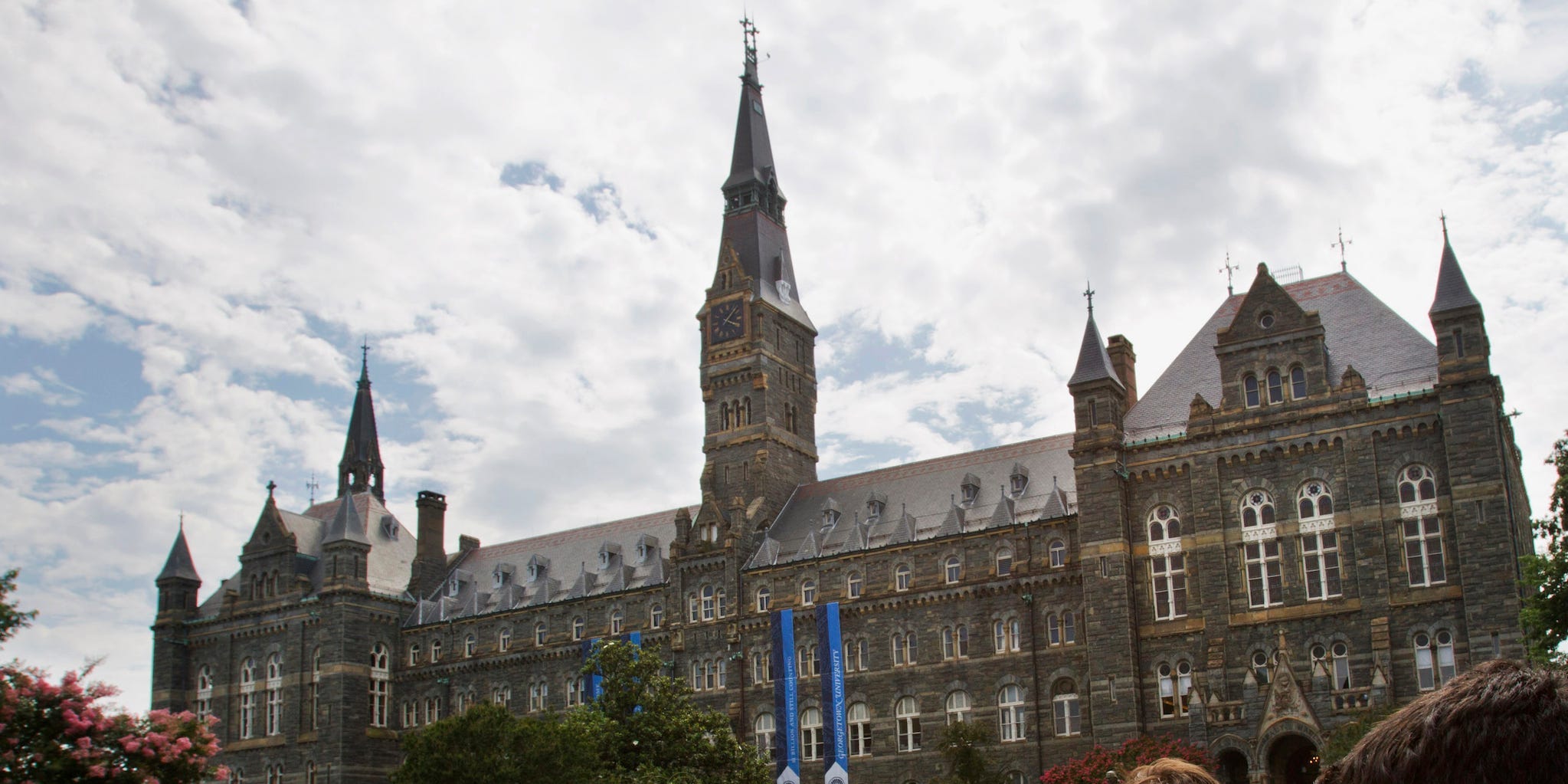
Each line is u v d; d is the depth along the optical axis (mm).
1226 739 84188
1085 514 95188
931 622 109375
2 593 52344
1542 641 65562
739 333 131375
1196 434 93000
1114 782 31406
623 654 93125
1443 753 6492
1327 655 86500
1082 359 98000
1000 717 104688
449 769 82000
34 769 49000
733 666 117812
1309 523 89000
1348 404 88750
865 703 110812
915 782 107062
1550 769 6281
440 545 147000
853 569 114625
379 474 163500
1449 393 85062
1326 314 96500
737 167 139625
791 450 131250
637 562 131625
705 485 126688
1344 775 6945
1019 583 105625
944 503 116125
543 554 142250
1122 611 92312
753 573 119688
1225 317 101562
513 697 132250
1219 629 89750
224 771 140250
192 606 148500
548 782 81188
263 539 144375
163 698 144250
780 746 112188
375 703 137500
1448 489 84938
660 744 87812
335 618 136625
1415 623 84500
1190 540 92250
